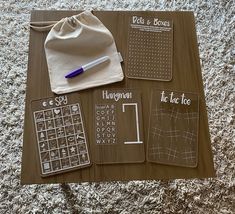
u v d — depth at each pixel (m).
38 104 0.85
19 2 1.51
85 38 0.91
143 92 0.89
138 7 1.54
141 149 0.83
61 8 1.52
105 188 1.19
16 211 1.16
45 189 1.19
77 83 0.88
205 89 1.39
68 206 1.17
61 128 0.83
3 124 1.29
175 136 0.85
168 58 0.93
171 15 0.99
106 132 0.84
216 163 1.27
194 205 1.19
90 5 1.53
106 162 0.81
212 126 1.33
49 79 0.89
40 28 0.94
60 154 0.81
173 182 1.22
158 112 0.87
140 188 1.20
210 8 1.56
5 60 1.39
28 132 0.83
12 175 1.21
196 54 0.95
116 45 0.94
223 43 1.49
